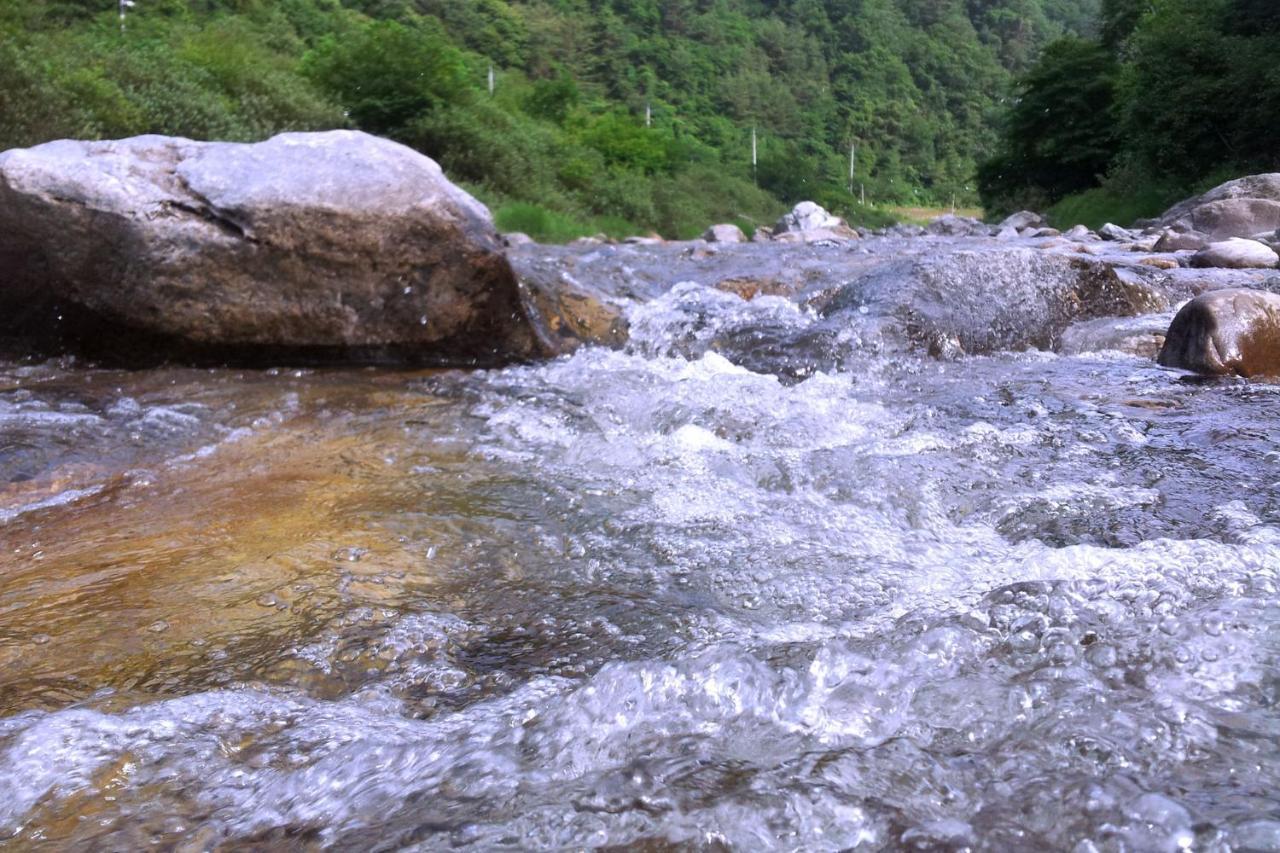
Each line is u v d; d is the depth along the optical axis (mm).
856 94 99625
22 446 3250
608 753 1489
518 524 2633
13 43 12844
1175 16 19359
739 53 91000
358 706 1724
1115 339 5082
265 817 1396
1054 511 2572
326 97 19859
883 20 111188
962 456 3082
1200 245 9328
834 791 1338
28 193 4410
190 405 3896
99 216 4438
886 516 2629
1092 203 20141
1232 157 18328
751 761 1439
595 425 3701
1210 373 4336
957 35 117000
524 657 1895
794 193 60312
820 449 3211
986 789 1327
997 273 5336
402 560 2395
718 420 3613
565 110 36000
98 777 1505
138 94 14023
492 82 33094
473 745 1540
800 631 1926
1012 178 28688
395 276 4707
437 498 2850
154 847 1339
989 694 1585
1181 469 2877
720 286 6863
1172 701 1523
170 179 4668
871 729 1517
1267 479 2762
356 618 2072
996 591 1982
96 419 3617
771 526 2578
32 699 1773
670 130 68500
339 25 33969
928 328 4938
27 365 4621
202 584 2266
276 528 2621
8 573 2369
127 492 2949
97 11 19109
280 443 3441
